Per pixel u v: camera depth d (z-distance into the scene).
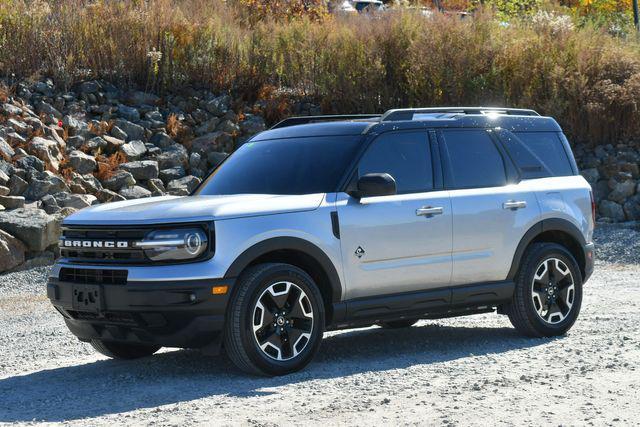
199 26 21.09
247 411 5.94
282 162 8.12
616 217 19.19
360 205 7.67
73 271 7.33
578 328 9.27
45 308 11.78
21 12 19.61
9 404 6.46
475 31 21.61
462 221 8.24
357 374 7.14
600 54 21.61
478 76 21.45
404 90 21.25
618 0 34.09
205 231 6.98
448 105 21.00
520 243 8.65
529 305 8.66
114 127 18.88
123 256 7.06
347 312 7.60
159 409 6.05
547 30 22.05
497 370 7.16
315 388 6.63
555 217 8.93
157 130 19.36
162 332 6.94
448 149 8.41
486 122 8.84
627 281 13.37
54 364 8.14
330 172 7.80
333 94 21.20
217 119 20.09
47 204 15.98
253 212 7.17
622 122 20.59
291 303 7.23
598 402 6.00
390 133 8.12
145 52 20.42
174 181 18.20
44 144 17.30
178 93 20.69
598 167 20.05
